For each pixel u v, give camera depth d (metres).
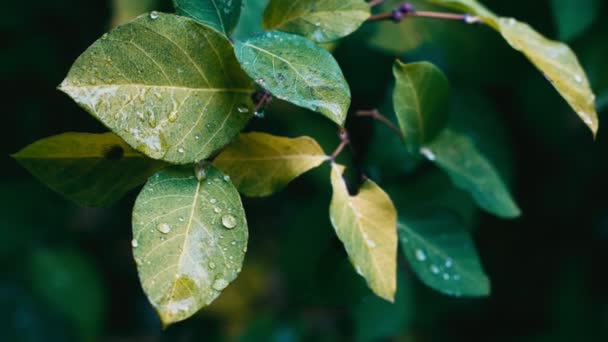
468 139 0.38
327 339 0.53
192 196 0.30
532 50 0.34
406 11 0.36
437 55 0.42
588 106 0.33
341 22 0.33
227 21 0.31
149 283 0.29
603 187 0.50
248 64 0.30
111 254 0.66
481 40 0.43
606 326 0.56
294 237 0.44
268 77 0.29
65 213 0.60
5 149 0.54
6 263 0.58
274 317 0.54
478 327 0.58
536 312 0.57
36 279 0.59
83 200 0.32
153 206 0.29
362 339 0.43
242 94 0.30
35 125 0.52
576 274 0.55
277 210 0.55
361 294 0.36
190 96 0.30
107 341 0.69
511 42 0.34
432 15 0.36
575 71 0.34
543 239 0.54
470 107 0.43
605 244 0.54
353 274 0.36
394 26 0.42
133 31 0.29
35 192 0.57
